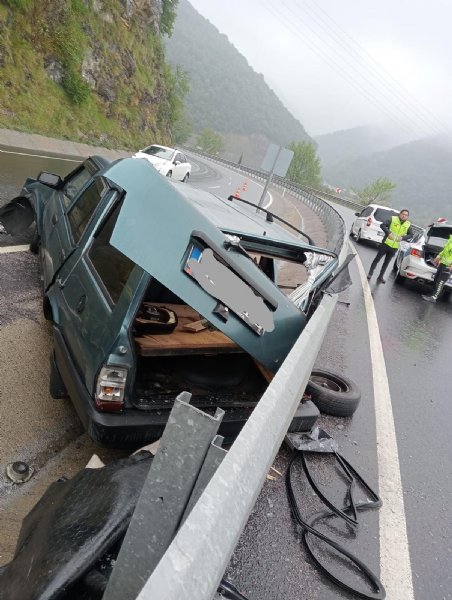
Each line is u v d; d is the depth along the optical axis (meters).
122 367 2.76
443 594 2.85
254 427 1.78
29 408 3.50
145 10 39.59
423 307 11.20
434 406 5.67
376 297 10.70
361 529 3.19
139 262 2.48
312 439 3.88
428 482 4.01
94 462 3.06
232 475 1.42
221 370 3.59
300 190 37.69
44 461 3.07
